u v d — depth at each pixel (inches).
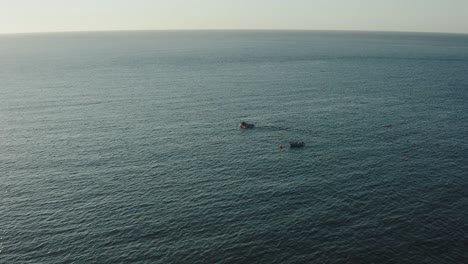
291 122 4202.8
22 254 1991.9
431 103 5022.1
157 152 3331.7
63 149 3400.6
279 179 2829.7
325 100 5191.9
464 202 2480.3
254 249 2030.0
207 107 4832.7
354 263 1923.0
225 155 3282.5
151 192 2630.4
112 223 2263.8
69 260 1946.4
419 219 2287.2
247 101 5152.6
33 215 2353.6
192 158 3211.1
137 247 2046.0
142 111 4628.4
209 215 2346.2
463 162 3107.8
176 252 2005.4
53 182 2780.5
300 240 2101.4
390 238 2110.0
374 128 3981.3
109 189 2672.2
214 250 2020.2
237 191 2647.6
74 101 5137.8
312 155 3280.0
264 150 3403.1
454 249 2017.7
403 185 2716.5
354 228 2201.0
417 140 3619.6
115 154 3284.9
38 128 3981.3
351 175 2883.9
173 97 5378.9
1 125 4074.8
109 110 4672.7
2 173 2923.2
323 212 2372.0
